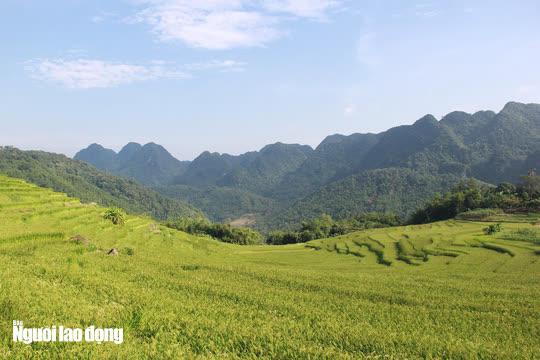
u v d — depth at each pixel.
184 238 106.50
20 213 65.44
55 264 29.56
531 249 78.00
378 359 16.62
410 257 80.25
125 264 36.94
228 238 168.62
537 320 27.44
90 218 75.12
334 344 18.33
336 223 188.50
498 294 37.91
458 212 158.38
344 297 31.91
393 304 30.61
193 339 16.55
